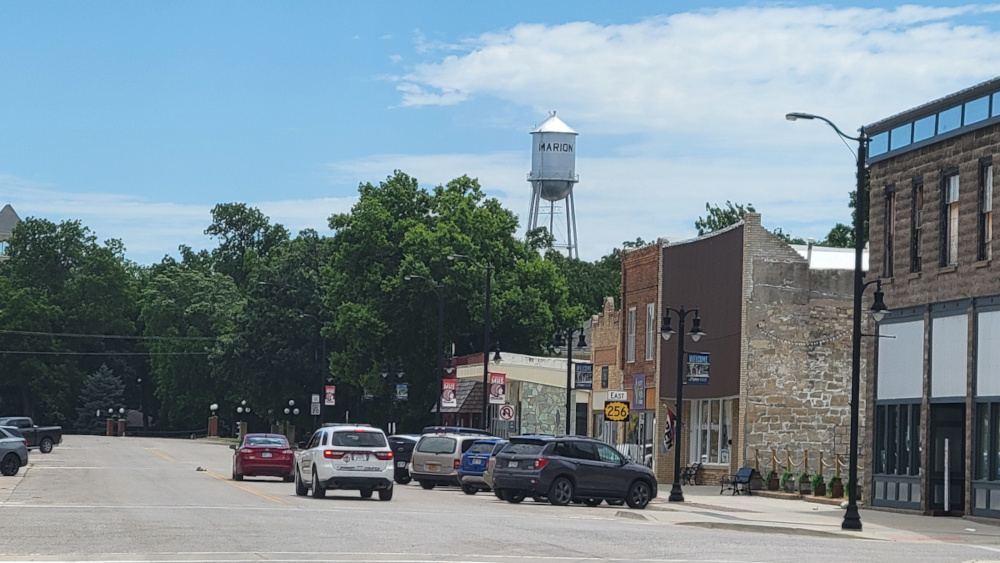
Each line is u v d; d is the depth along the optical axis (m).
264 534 22.12
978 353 32.81
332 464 35.31
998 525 31.27
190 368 136.38
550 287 85.19
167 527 23.41
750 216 48.47
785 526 28.58
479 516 29.05
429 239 80.75
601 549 20.84
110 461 64.75
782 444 47.91
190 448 94.88
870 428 38.00
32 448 79.00
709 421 51.31
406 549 19.94
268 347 103.69
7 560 17.48
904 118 36.69
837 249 54.12
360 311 81.50
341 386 104.31
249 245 158.88
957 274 33.97
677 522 29.53
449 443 46.12
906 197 36.69
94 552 18.73
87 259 144.38
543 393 72.94
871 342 38.16
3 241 178.25
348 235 84.12
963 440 34.66
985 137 33.03
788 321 48.31
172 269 146.12
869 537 27.06
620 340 59.00
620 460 37.00
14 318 135.25
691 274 52.44
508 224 85.00
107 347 146.88
